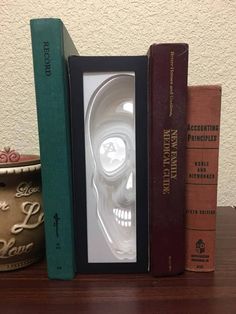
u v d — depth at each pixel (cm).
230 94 61
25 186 39
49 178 37
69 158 37
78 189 39
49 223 38
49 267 39
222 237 50
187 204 39
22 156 46
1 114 59
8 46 58
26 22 57
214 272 40
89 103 37
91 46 59
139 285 37
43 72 35
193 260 40
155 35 59
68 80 37
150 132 37
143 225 39
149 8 58
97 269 40
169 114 36
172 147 37
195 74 60
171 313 32
